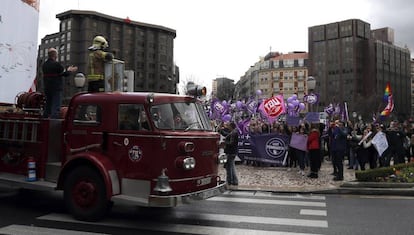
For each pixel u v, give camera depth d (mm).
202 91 7898
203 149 7348
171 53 109062
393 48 129500
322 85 125250
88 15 89438
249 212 8453
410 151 17391
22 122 7977
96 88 9422
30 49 9242
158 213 8133
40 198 9242
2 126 8242
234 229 7035
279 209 8820
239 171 14727
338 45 122938
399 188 11000
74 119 7574
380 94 103562
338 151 12555
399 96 131375
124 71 10000
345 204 9461
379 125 15102
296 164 16094
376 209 8875
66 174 7383
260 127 18188
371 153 14828
